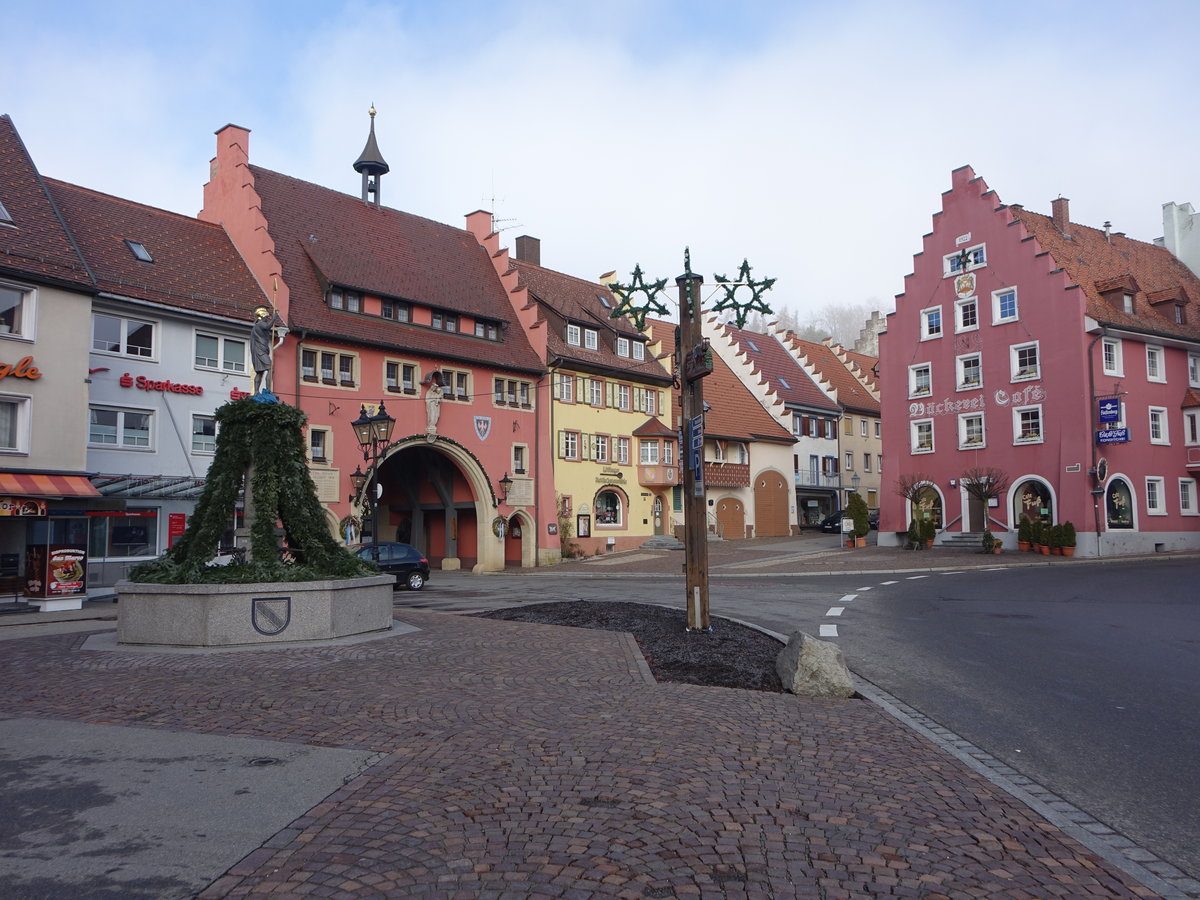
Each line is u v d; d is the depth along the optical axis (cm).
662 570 3384
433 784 590
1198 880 454
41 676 1005
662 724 777
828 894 425
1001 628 1462
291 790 575
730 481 5072
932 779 620
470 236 4519
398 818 522
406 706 838
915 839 499
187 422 2827
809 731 760
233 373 2975
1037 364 3859
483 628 1429
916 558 3466
